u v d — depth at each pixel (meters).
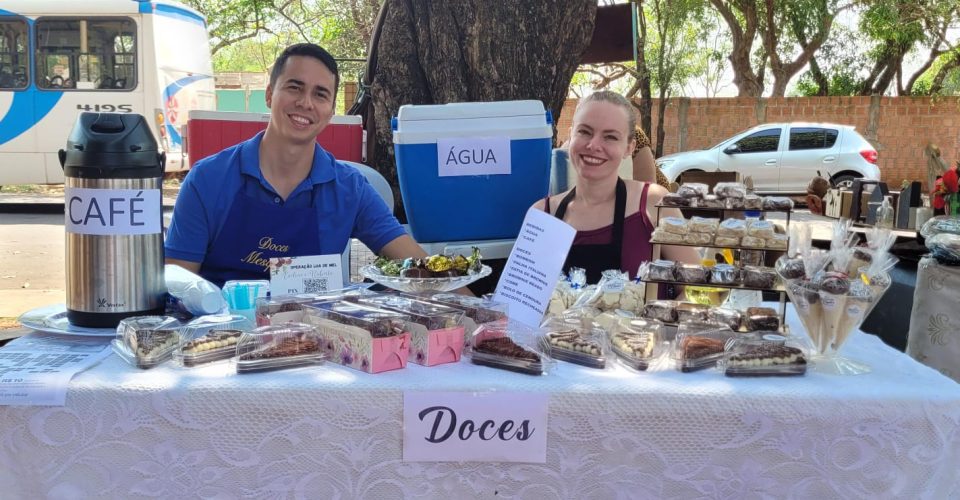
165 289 1.82
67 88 11.83
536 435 1.48
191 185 2.46
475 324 1.68
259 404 1.45
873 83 20.88
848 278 1.65
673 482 1.49
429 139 2.93
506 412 1.47
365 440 1.48
